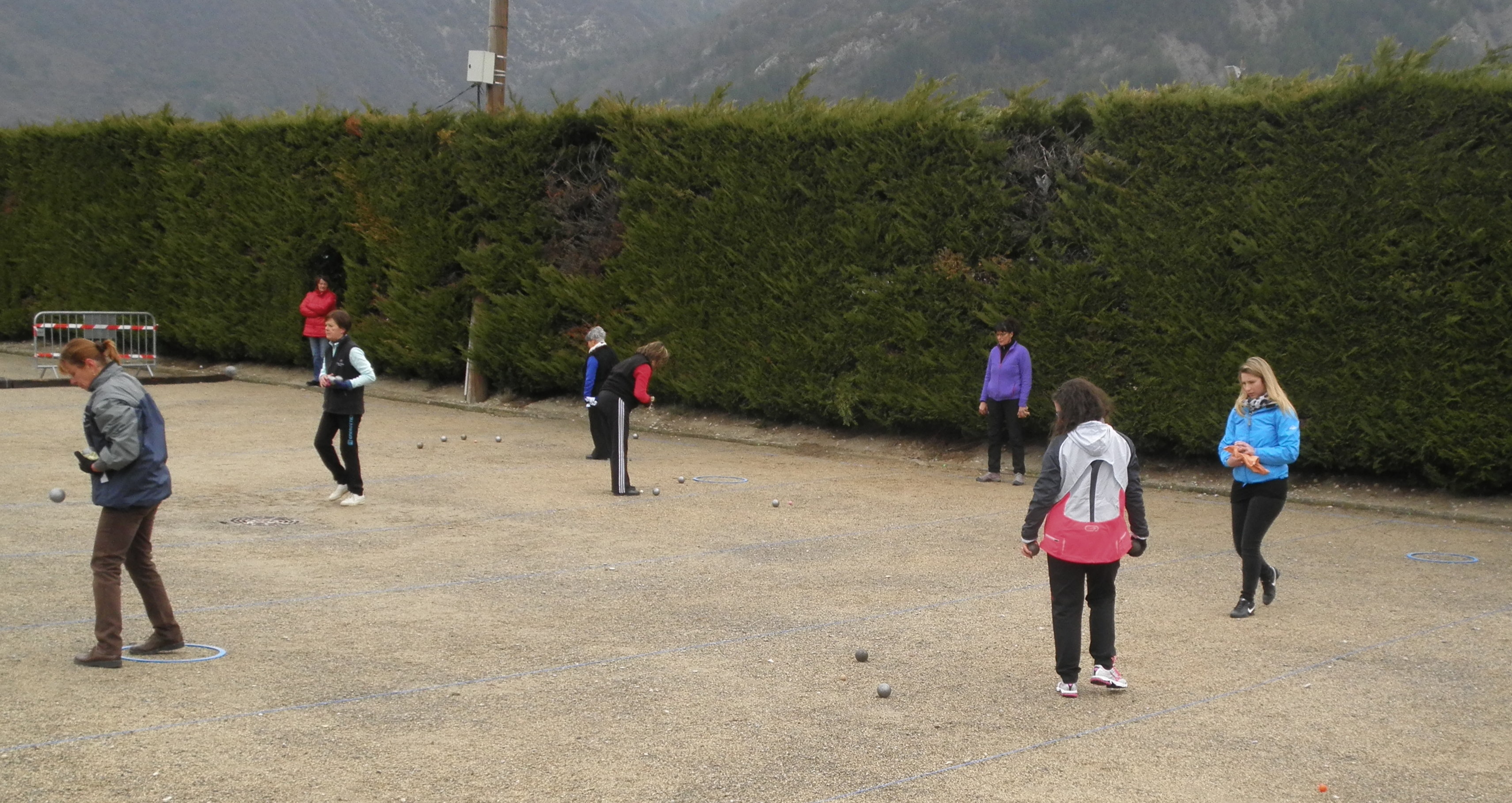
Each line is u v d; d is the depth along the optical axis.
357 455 11.52
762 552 9.94
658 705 6.20
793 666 6.91
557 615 7.89
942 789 5.18
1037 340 14.61
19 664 6.56
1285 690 6.57
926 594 8.62
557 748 5.58
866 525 11.14
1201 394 13.60
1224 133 13.42
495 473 13.60
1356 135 12.49
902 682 6.65
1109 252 14.14
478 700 6.21
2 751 5.34
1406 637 7.62
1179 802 5.09
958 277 15.21
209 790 5.00
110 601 6.54
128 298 24.77
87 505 10.95
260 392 20.62
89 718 5.79
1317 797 5.16
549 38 159.88
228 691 6.25
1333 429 12.66
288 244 22.08
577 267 18.97
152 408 6.65
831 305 16.31
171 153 23.67
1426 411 12.12
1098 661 6.52
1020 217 15.27
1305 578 9.24
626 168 18.53
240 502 11.44
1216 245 13.46
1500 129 11.82
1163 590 8.85
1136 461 6.58
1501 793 5.22
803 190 16.38
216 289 23.28
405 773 5.24
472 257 19.58
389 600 8.16
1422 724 6.06
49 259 25.86
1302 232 12.84
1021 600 8.47
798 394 16.67
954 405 15.23
